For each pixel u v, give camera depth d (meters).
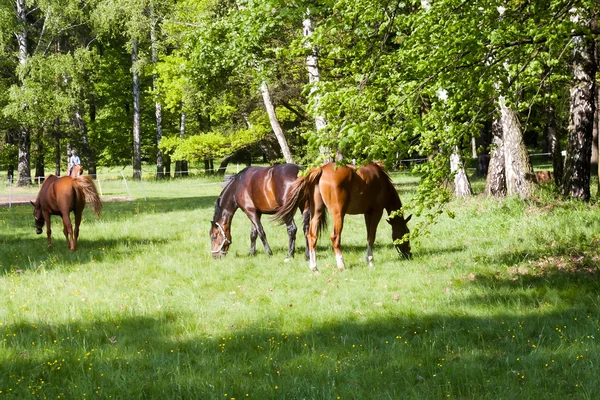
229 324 7.81
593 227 12.68
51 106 39.28
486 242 12.62
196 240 15.09
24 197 32.47
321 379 5.72
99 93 50.81
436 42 7.46
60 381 5.98
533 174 17.55
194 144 39.06
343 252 12.73
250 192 12.66
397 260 11.52
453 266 10.59
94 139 51.88
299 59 23.92
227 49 20.66
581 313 7.55
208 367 6.17
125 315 8.32
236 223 18.00
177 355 6.52
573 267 9.80
